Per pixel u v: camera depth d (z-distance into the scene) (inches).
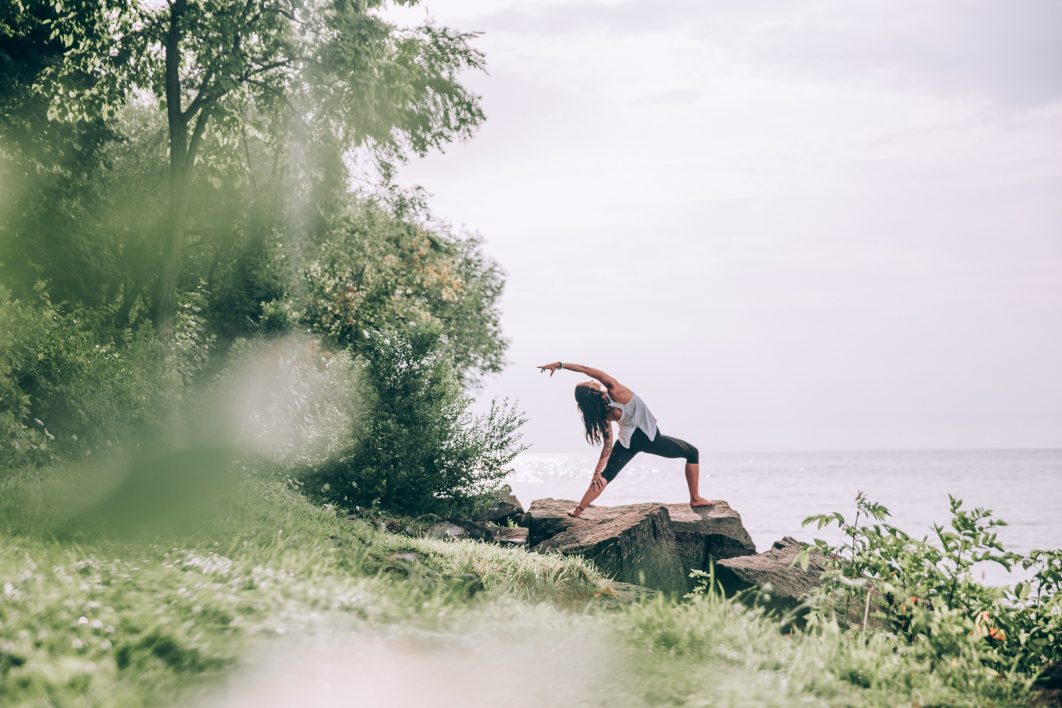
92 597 189.2
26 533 254.8
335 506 490.9
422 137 989.2
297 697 147.3
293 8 797.2
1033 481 3811.5
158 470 399.5
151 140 1013.2
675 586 452.1
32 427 434.0
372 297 1115.9
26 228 879.7
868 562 253.9
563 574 309.7
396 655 173.9
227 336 956.0
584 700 153.6
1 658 147.0
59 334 499.8
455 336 1407.5
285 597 206.1
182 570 230.8
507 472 631.2
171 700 141.3
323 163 901.2
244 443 540.7
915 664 193.2
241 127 912.9
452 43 994.1
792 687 165.2
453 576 272.7
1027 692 188.9
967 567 250.8
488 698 153.6
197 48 808.9
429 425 606.9
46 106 864.3
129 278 986.1
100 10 789.2
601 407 498.0
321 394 608.4
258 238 989.8
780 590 340.2
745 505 2365.9
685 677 165.8
